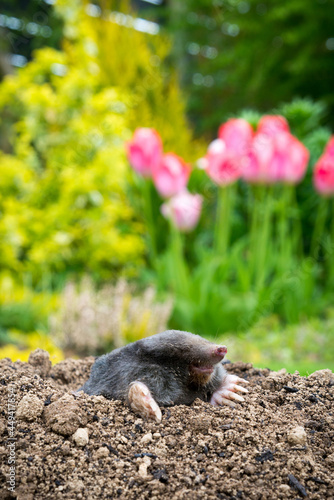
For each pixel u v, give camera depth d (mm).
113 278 2072
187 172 1683
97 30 2496
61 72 2672
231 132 1627
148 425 802
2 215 2109
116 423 804
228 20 3289
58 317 1556
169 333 818
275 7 3062
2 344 1550
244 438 796
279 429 808
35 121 2172
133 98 2375
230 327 1671
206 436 796
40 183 2141
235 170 1675
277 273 1880
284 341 1589
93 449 785
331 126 3178
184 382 821
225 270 1809
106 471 771
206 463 778
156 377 815
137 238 2129
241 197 2312
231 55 3309
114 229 2156
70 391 842
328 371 897
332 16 2930
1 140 2730
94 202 2031
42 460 774
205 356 802
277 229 2119
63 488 759
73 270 2135
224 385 848
